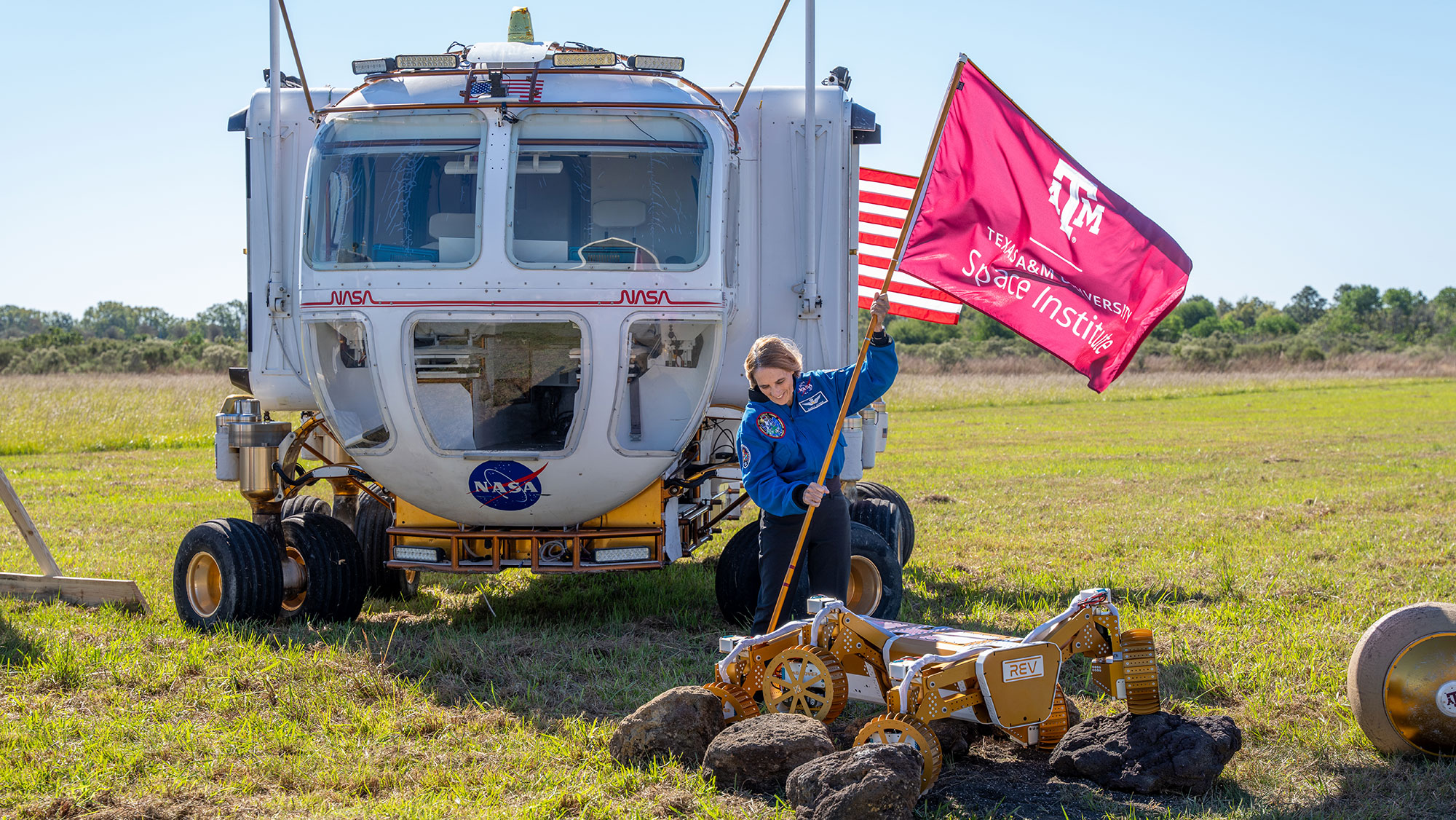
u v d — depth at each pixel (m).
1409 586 7.80
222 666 5.62
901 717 3.97
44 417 23.58
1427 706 4.29
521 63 6.11
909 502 12.88
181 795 4.02
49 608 6.91
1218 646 6.08
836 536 4.89
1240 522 11.16
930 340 101.69
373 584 7.91
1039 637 4.35
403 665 5.71
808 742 4.02
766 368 4.68
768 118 6.71
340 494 8.29
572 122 5.98
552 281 5.78
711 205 5.91
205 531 6.53
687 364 6.12
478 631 6.70
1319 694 5.20
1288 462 17.52
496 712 4.93
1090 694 5.31
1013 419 28.89
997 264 5.53
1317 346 88.31
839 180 6.73
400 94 6.09
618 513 6.30
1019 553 9.50
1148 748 4.12
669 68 6.22
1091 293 5.46
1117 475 15.91
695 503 6.92
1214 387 45.44
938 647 4.29
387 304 5.83
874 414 7.06
